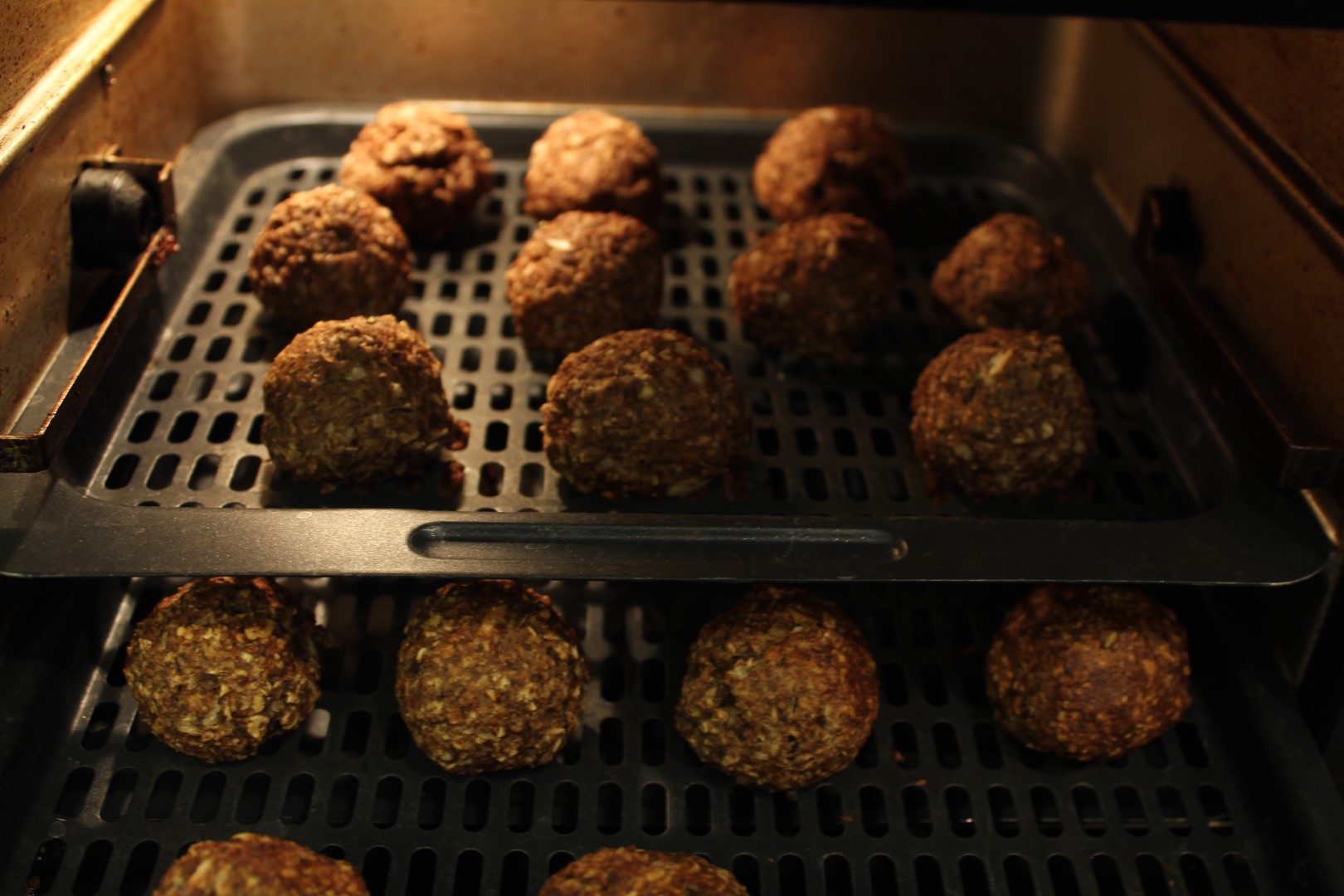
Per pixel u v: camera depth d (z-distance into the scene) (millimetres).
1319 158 401
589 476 401
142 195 414
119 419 423
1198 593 418
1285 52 417
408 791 375
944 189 543
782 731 369
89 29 419
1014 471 408
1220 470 414
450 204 485
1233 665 400
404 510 374
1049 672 382
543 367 453
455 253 493
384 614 414
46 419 365
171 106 488
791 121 516
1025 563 368
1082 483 431
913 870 370
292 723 376
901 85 548
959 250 475
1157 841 376
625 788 379
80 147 414
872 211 505
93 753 375
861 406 451
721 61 539
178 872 338
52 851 361
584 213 459
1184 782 388
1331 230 388
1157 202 458
